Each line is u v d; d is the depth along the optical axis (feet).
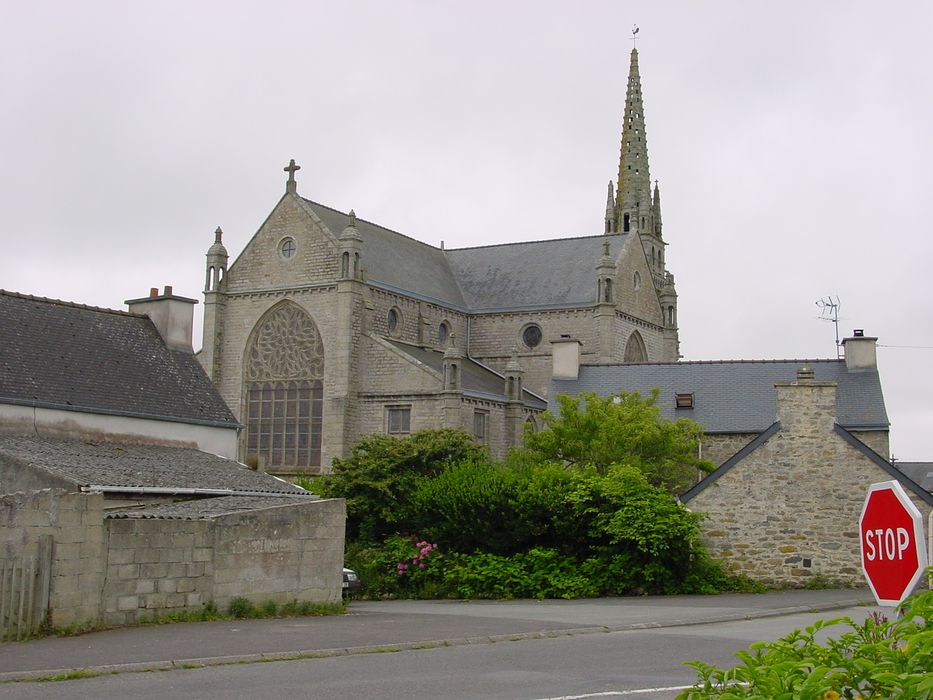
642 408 152.66
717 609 95.04
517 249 274.16
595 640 73.36
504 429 220.02
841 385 167.73
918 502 111.04
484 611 97.60
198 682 53.26
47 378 116.26
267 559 90.33
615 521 114.62
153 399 126.41
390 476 140.87
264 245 233.76
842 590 112.16
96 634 73.26
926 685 19.85
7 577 71.20
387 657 63.93
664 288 278.46
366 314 223.92
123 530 79.15
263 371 230.89
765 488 116.37
